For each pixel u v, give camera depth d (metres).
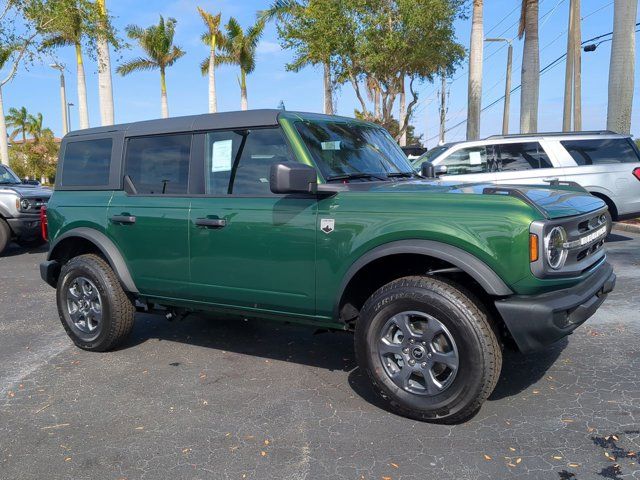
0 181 12.63
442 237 3.48
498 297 3.48
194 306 4.73
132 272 4.96
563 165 9.96
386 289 3.72
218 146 4.54
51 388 4.45
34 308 7.10
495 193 3.54
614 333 5.28
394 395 3.71
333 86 24.20
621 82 13.39
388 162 4.78
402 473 3.09
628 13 13.16
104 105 17.78
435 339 3.57
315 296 4.01
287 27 19.66
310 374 4.59
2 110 22.05
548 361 4.63
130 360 5.05
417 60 20.00
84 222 5.20
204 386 4.40
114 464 3.29
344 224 3.83
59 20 15.90
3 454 3.44
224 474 3.14
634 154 10.08
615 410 3.73
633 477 2.98
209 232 4.42
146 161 4.96
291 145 4.17
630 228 11.60
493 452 3.27
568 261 3.59
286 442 3.48
